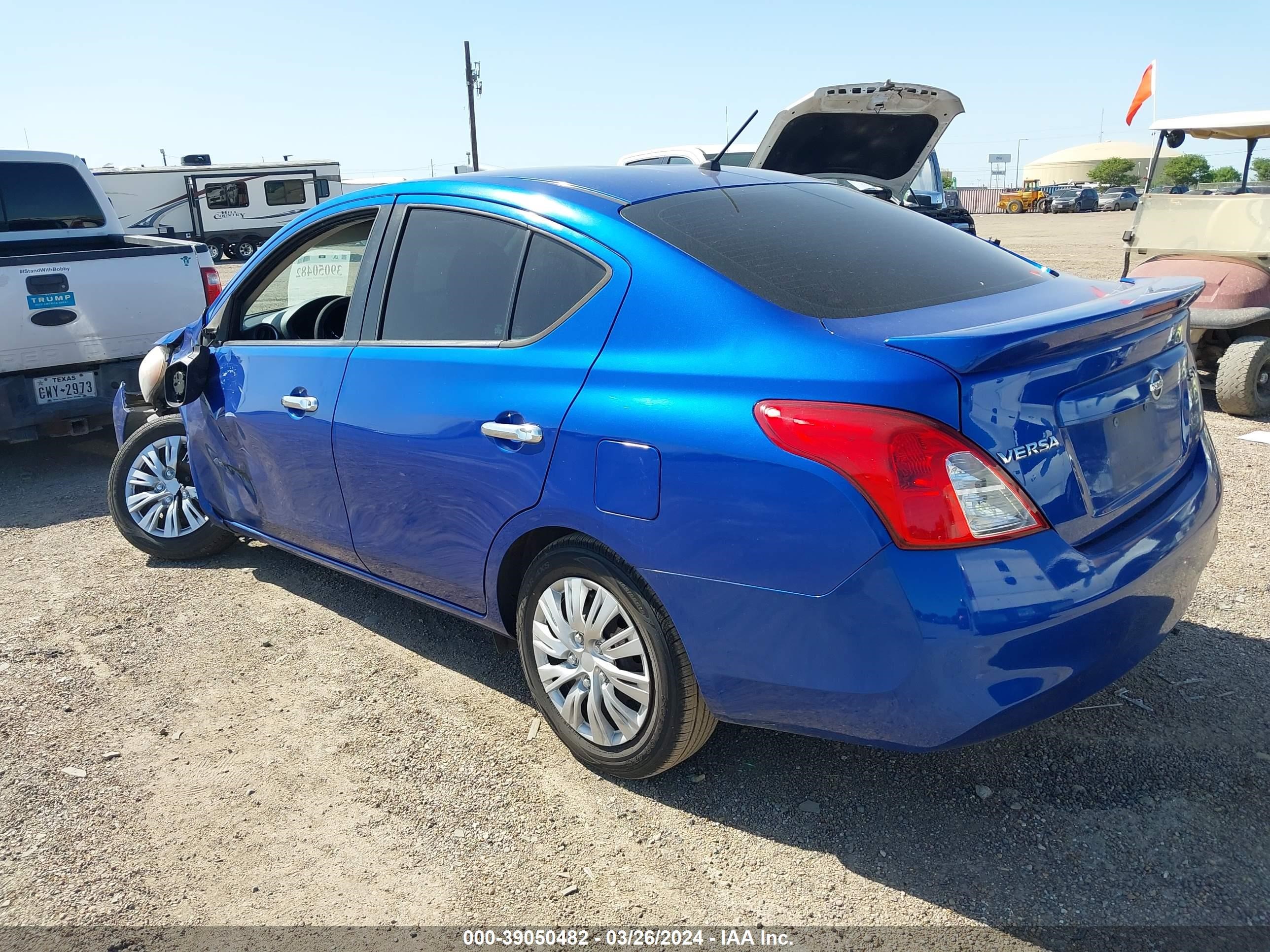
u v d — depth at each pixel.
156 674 3.72
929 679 2.19
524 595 3.03
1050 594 2.21
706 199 3.05
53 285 6.07
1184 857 2.53
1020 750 3.01
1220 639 3.62
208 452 4.29
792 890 2.49
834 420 2.23
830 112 7.75
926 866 2.55
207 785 3.02
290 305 4.12
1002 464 2.20
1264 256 6.91
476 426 2.95
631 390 2.60
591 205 2.94
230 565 4.80
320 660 3.80
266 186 30.84
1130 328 2.49
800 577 2.30
